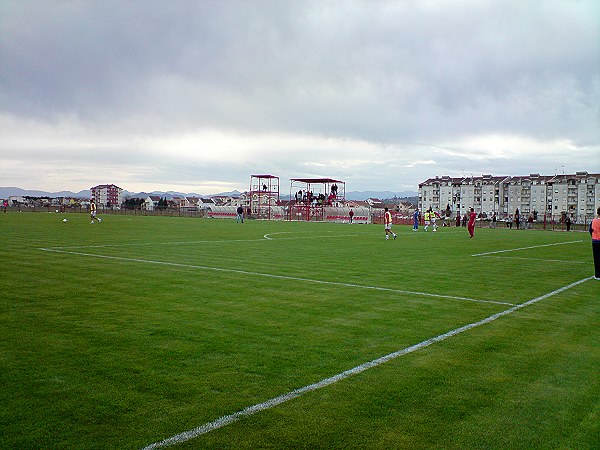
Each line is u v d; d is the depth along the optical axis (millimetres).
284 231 39281
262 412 4750
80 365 5988
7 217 59969
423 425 4562
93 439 4176
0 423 4438
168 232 34062
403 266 16500
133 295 10492
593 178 111875
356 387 5422
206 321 8281
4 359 6184
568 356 6691
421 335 7617
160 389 5262
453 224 69438
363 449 4113
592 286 12828
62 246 21594
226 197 178375
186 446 4090
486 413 4848
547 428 4559
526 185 122562
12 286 11461
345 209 72375
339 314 8977
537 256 21219
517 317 9000
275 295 10742
